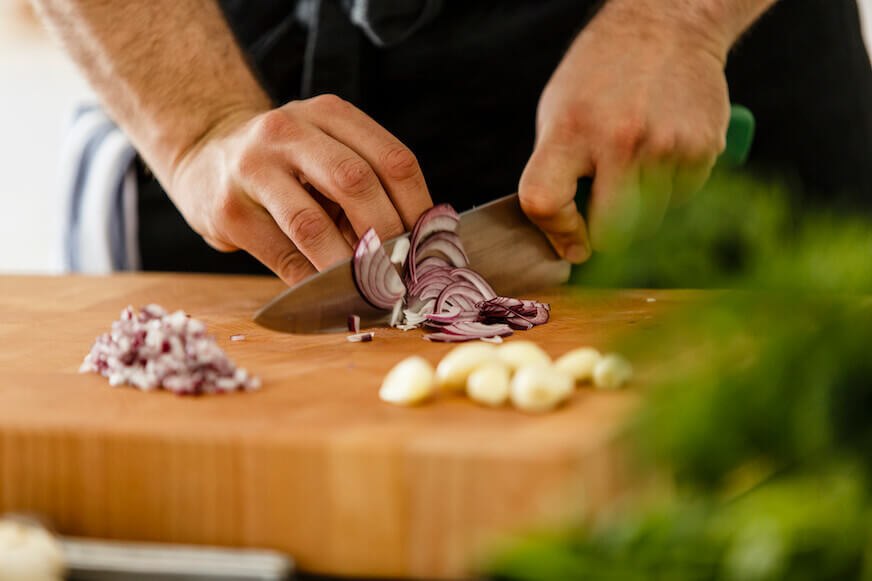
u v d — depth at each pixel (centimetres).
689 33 143
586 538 100
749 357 90
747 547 87
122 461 113
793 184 167
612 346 94
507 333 134
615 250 92
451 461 110
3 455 113
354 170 134
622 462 110
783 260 90
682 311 92
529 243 145
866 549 89
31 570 107
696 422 90
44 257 333
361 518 111
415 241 137
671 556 97
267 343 133
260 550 112
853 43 166
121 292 153
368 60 164
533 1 160
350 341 133
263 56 168
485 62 162
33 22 371
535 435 111
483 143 165
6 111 368
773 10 162
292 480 111
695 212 91
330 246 136
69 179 174
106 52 146
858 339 90
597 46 143
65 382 122
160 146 147
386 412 115
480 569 103
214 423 114
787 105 165
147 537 113
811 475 93
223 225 141
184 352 120
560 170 139
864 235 92
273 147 137
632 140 138
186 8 148
